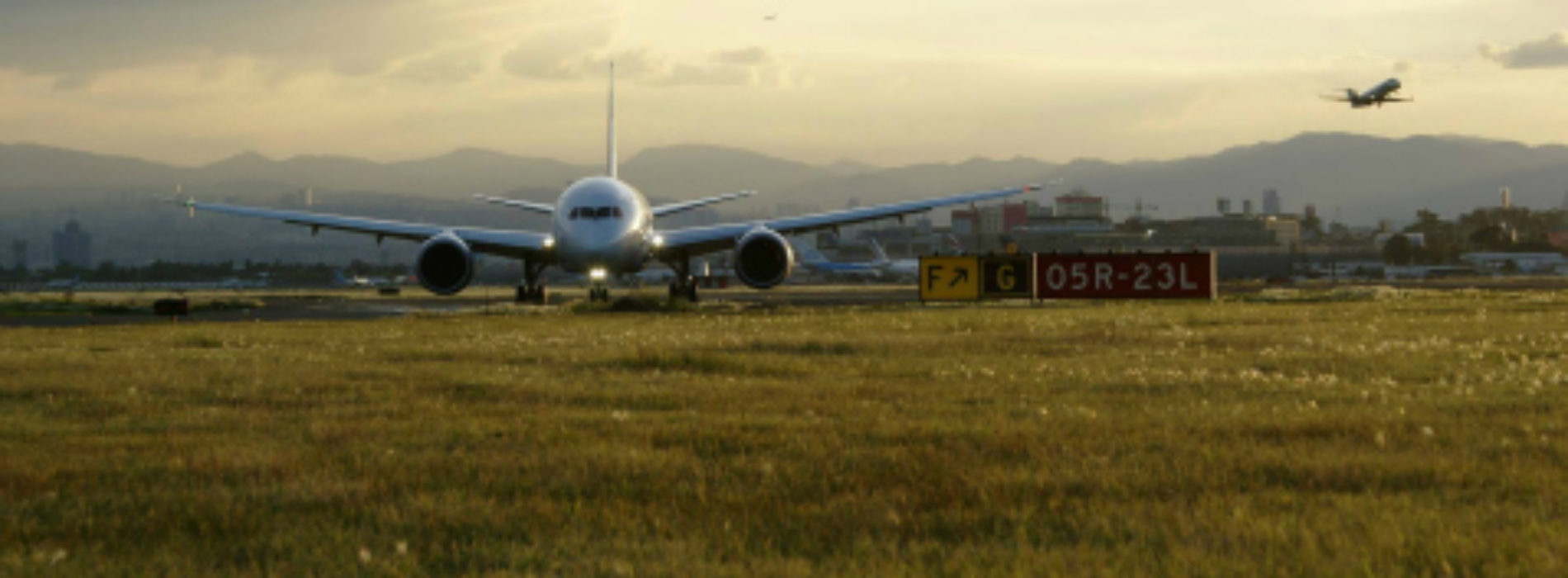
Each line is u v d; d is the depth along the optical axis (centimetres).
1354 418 3306
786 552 2009
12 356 6228
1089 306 11988
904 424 3331
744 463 2744
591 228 12100
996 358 5619
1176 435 3059
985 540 2041
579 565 1903
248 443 3158
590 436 3181
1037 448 2873
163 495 2459
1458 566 1795
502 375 4903
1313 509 2184
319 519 2258
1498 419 3278
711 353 5903
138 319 13188
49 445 3119
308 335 8331
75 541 2119
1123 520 2139
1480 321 8244
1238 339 6650
